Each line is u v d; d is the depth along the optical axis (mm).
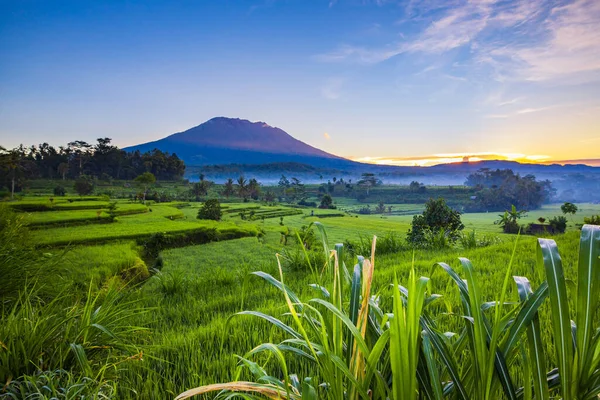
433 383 1235
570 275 5668
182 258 31312
